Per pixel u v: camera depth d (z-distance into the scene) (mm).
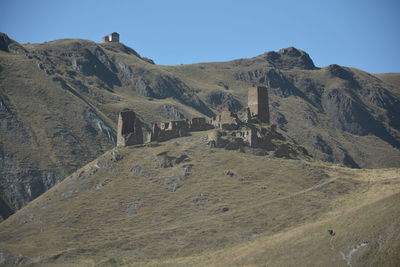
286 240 146625
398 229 123562
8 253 167250
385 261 118375
